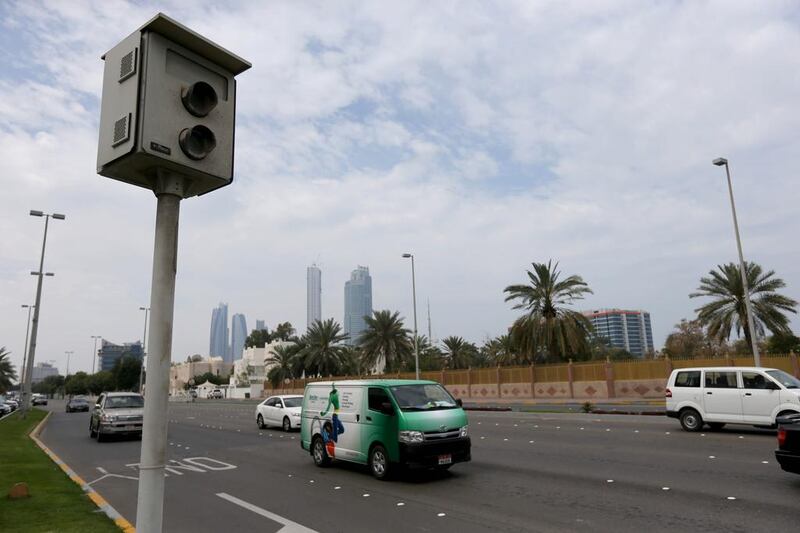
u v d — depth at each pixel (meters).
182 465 13.48
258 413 24.92
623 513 7.60
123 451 16.89
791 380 15.33
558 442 15.05
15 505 8.27
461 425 10.60
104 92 3.95
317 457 12.60
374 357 54.78
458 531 7.02
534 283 40.16
